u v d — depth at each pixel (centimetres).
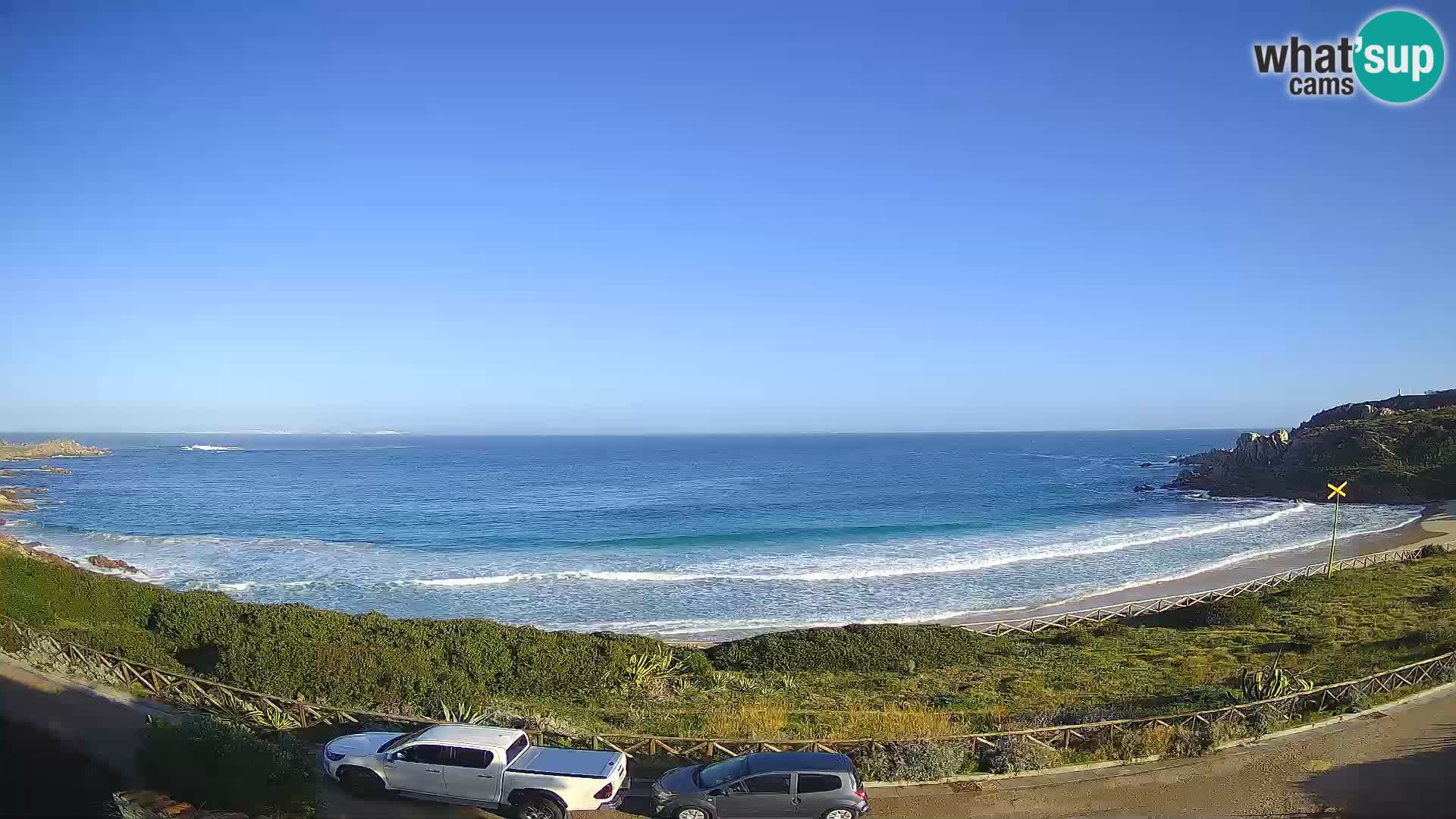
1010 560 5425
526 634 2597
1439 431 9475
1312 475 9844
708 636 3634
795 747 1672
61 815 1124
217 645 2398
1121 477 13762
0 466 16312
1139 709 1992
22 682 1784
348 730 1706
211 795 1230
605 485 12256
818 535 6712
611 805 1327
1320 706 1938
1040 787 1548
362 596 4375
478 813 1346
